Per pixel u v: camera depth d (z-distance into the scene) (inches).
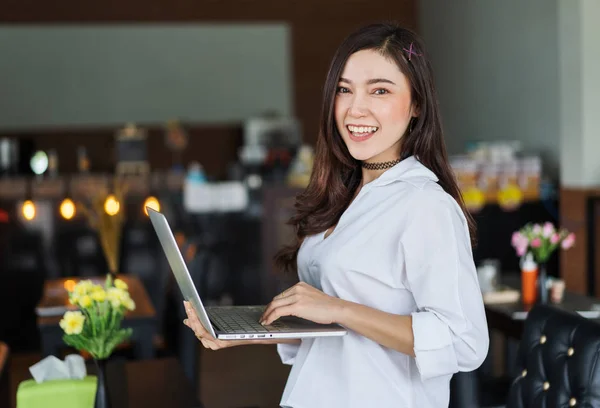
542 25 282.2
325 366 63.4
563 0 237.8
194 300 58.7
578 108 235.1
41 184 233.0
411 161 62.3
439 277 56.4
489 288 158.1
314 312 56.6
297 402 64.4
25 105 388.2
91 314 88.4
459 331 55.9
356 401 61.1
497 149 255.0
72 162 393.1
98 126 395.2
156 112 401.1
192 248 178.1
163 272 221.6
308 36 418.9
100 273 229.6
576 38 234.4
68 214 195.3
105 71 395.5
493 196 246.4
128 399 97.7
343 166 67.0
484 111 329.7
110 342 88.3
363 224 60.2
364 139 61.4
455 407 113.0
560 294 151.9
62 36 390.6
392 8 422.0
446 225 56.9
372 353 60.9
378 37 60.9
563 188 240.5
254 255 248.4
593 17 232.8
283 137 381.4
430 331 55.2
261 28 410.9
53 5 389.7
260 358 215.2
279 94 413.1
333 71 62.6
